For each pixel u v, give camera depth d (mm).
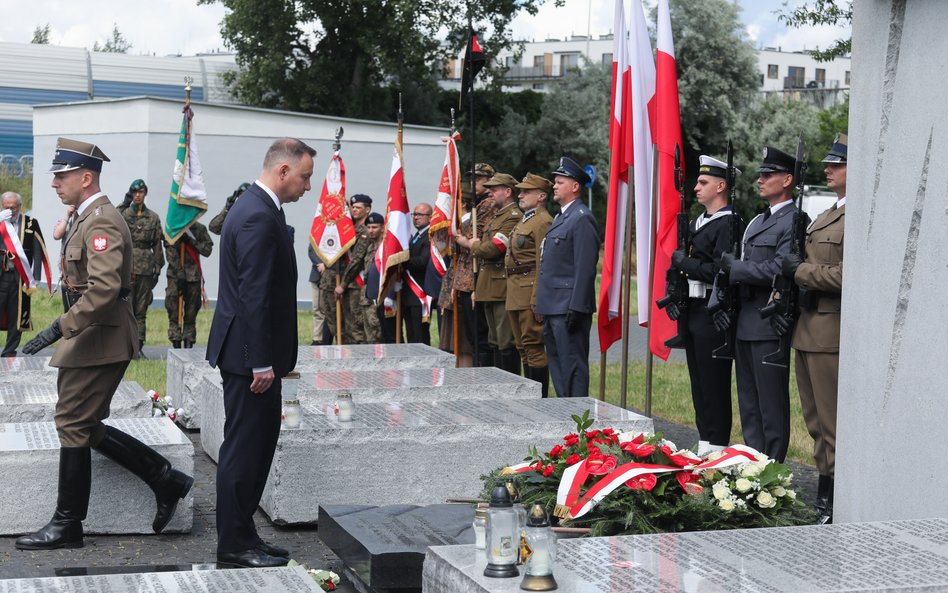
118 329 5863
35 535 5875
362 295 13516
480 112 42062
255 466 5418
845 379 5234
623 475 4758
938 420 4566
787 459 8680
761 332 6812
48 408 7473
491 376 8805
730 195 7082
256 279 5297
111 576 3896
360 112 38562
